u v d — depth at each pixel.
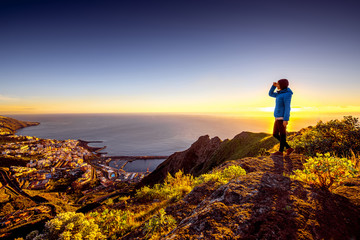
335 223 1.75
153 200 8.39
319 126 8.01
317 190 2.50
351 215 1.85
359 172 3.01
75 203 93.50
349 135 6.71
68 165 169.88
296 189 2.51
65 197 107.25
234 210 2.13
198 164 57.47
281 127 5.64
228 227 1.86
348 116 7.42
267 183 2.69
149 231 3.83
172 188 9.06
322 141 6.93
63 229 4.21
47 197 101.06
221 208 2.18
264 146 25.08
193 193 5.09
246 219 1.94
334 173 2.70
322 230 1.67
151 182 62.31
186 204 4.59
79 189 120.69
